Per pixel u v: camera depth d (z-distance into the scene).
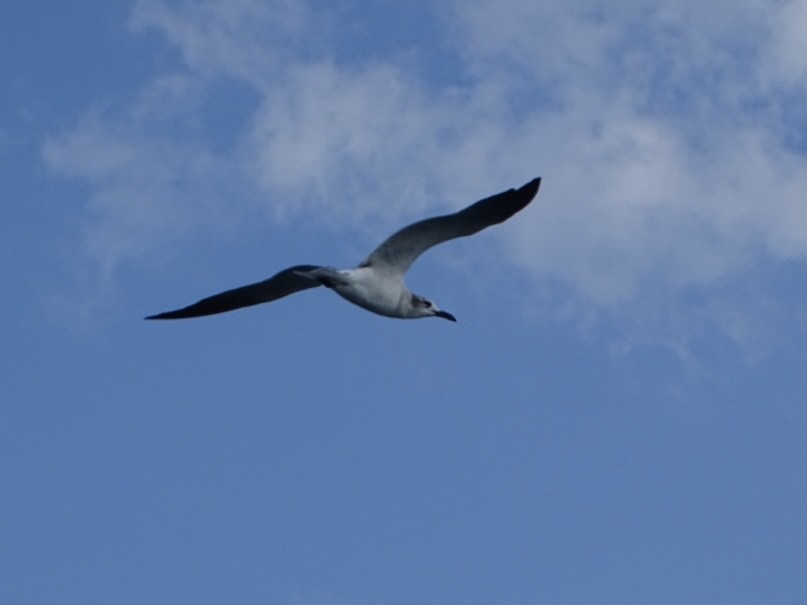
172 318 20.86
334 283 19.03
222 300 20.56
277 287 20.33
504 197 18.45
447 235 18.98
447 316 21.22
